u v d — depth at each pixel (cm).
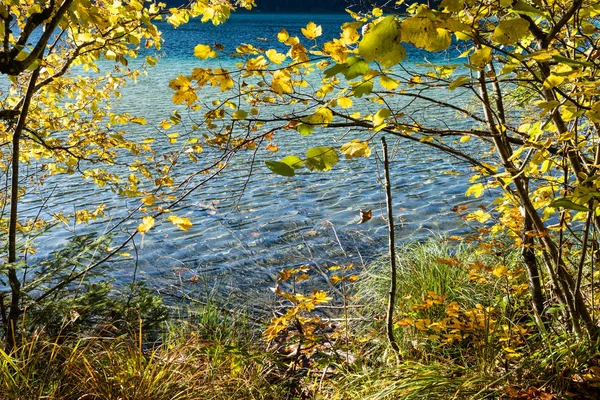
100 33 351
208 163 1098
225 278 615
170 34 4081
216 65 1697
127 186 438
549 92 236
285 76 228
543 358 294
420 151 1155
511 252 464
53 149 425
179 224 277
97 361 303
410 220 791
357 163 1100
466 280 448
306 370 366
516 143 298
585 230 271
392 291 327
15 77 311
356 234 741
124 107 1702
